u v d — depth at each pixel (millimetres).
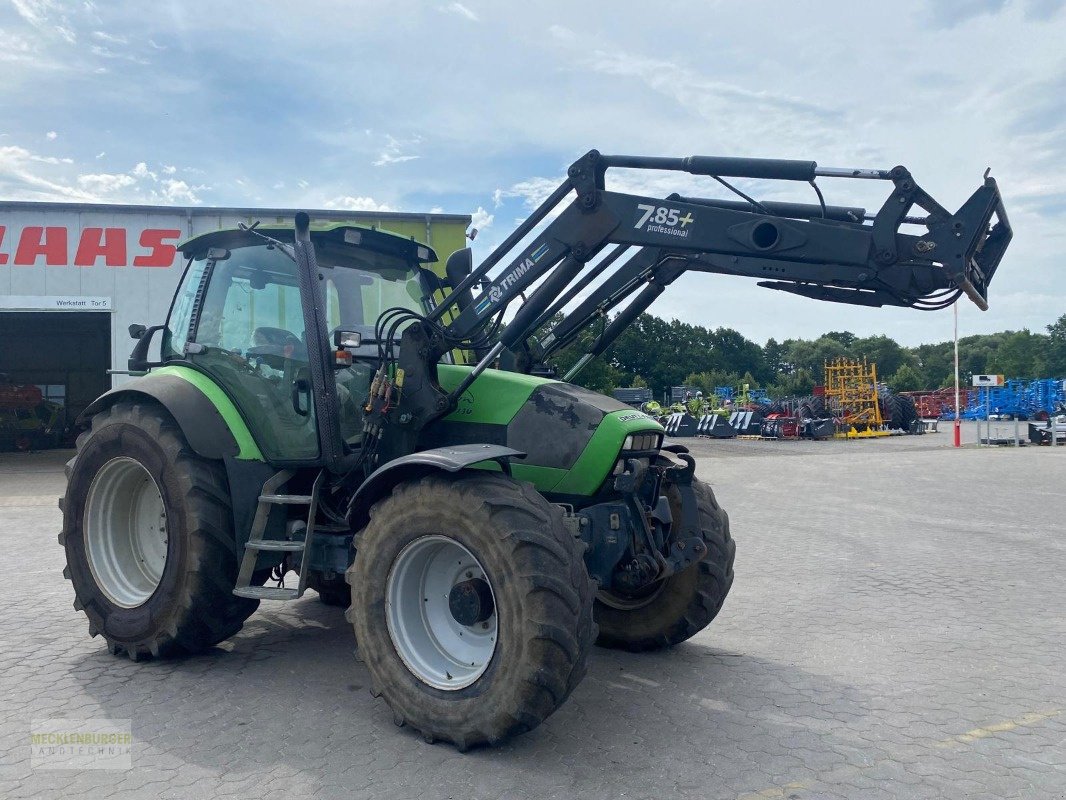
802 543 8383
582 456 3877
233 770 3104
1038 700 3936
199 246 5055
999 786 3020
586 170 3918
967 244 3297
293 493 4500
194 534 4195
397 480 3676
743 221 3670
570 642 3117
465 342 4250
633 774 3094
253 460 4332
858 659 4594
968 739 3461
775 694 4012
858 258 3477
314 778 3039
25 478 16656
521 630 3123
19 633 5039
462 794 2916
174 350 5000
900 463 18359
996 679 4250
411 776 3061
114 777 3041
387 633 3535
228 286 4770
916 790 2982
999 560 7473
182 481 4262
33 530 9398
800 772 3125
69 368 31203
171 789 2945
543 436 3998
